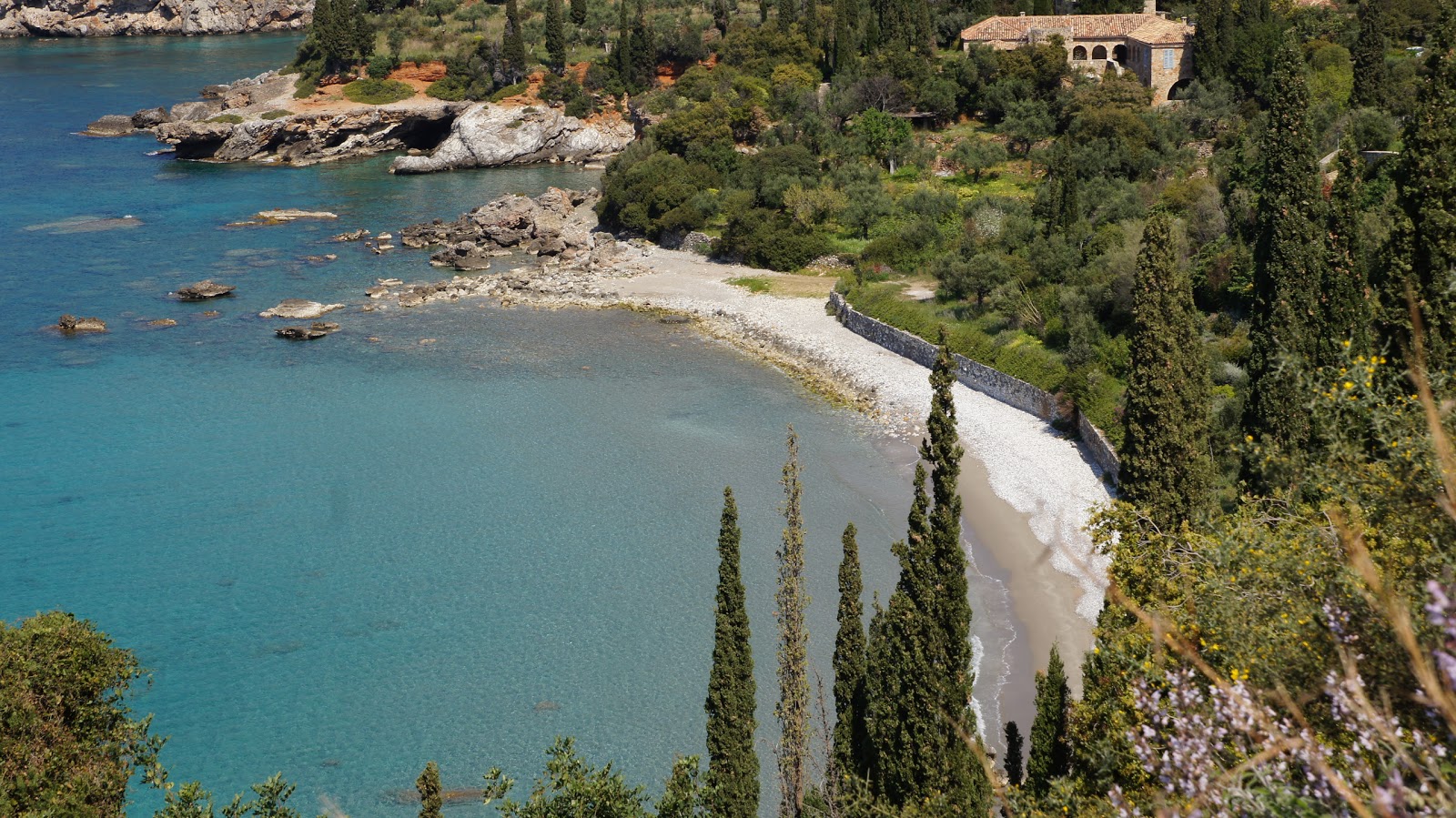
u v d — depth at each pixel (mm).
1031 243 93812
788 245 113312
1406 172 36094
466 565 59875
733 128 153500
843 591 36781
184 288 107500
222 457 73688
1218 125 126250
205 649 53031
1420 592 16344
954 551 30531
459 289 109688
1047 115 140500
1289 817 13562
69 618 34031
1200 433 41344
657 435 75875
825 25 176125
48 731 30969
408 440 75875
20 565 60406
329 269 117250
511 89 185500
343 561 60531
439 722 47781
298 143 179125
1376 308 36469
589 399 82375
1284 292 46562
